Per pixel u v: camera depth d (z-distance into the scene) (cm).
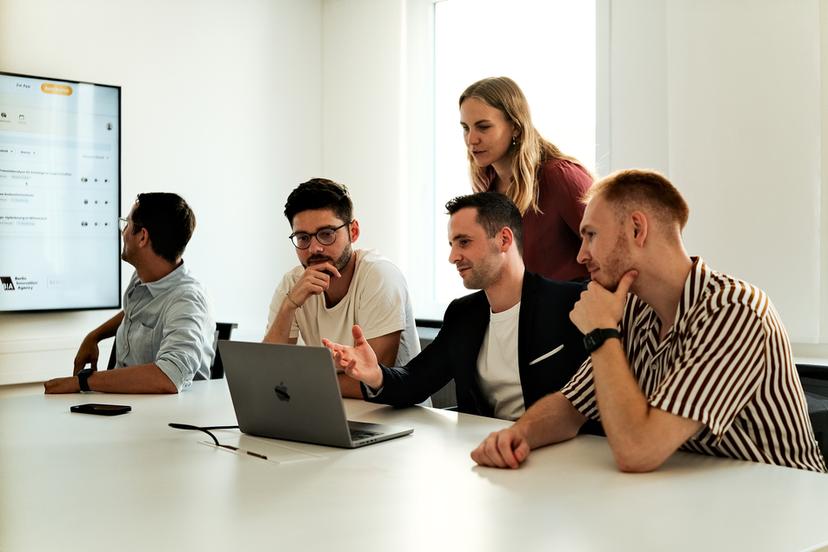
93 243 416
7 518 131
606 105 384
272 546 118
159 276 288
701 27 337
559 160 289
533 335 225
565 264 287
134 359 293
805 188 312
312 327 285
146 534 124
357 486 151
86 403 244
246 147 485
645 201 169
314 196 266
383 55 491
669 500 141
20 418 221
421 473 161
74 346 412
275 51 498
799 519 130
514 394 234
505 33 441
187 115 458
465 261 230
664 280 171
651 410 160
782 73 316
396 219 489
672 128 347
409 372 235
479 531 124
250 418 197
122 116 432
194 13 461
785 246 317
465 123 292
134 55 436
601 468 164
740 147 327
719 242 334
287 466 167
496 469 164
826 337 312
